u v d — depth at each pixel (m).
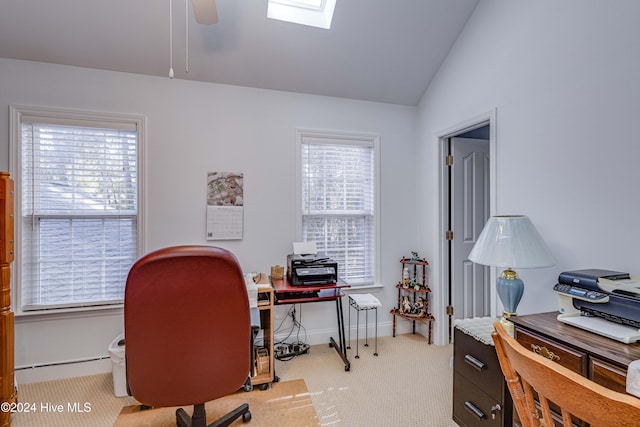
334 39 2.56
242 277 1.35
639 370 0.93
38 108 2.30
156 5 2.15
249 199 2.78
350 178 3.13
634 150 1.45
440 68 2.90
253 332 2.15
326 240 3.06
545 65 1.89
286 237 2.88
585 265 1.66
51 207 2.38
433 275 3.02
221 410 1.93
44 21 2.11
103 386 2.21
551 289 1.85
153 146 2.55
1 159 2.24
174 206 2.60
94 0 2.06
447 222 3.00
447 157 2.99
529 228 1.63
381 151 3.19
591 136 1.63
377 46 2.65
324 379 2.31
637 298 1.19
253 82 2.77
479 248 1.69
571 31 1.74
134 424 1.81
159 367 1.27
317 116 2.99
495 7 2.27
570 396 0.61
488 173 3.16
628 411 0.52
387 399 2.06
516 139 2.09
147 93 2.54
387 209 3.20
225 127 2.72
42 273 2.36
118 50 2.35
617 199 1.52
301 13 2.47
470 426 1.66
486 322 1.80
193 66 2.55
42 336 2.30
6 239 1.78
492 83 2.29
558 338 1.22
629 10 1.47
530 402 0.77
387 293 3.19
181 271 1.23
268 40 2.48
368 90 3.04
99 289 2.47
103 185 2.48
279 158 2.87
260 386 2.18
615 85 1.53
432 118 3.04
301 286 2.38
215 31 2.36
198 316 1.28
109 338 2.44
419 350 2.81
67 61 2.35
